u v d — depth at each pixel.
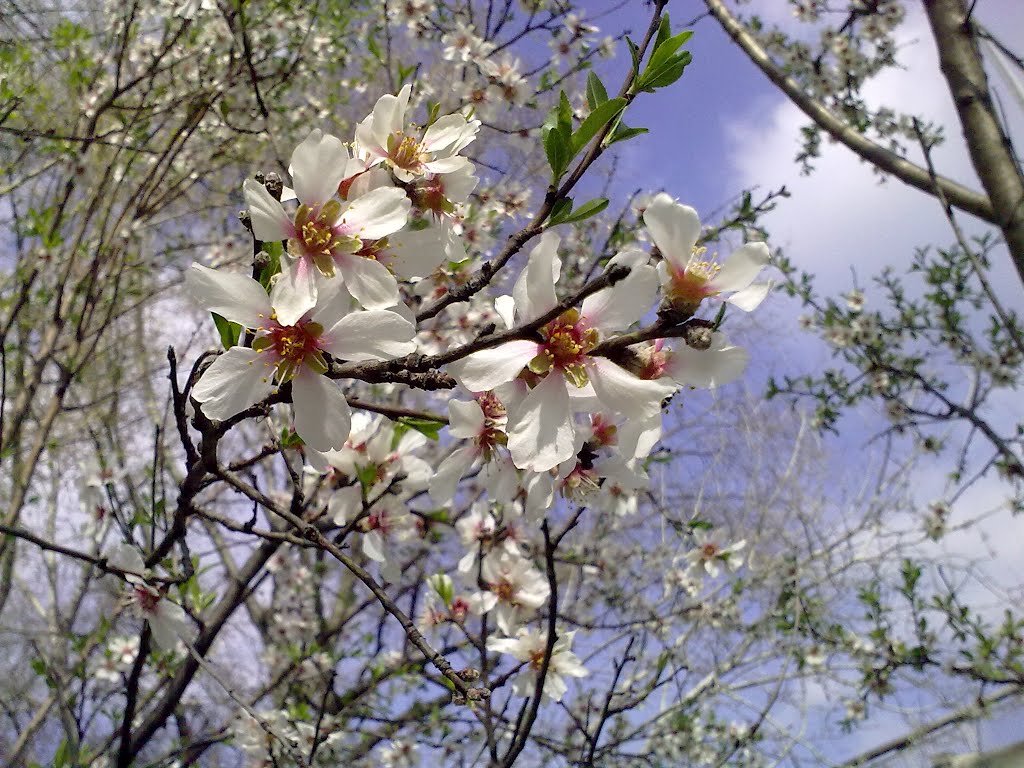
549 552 2.40
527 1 4.43
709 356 1.29
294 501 1.99
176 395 1.56
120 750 2.78
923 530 6.01
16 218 4.29
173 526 1.87
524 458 1.22
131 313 6.18
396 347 1.27
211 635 3.66
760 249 1.20
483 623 2.83
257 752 3.45
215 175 5.80
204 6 3.55
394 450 2.32
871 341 5.56
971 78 3.67
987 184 3.55
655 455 3.04
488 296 4.47
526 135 4.61
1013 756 3.41
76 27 4.54
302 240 1.26
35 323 4.78
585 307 1.28
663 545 5.34
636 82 1.39
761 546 6.22
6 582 4.93
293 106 5.70
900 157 4.25
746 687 5.58
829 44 5.44
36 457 4.00
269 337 1.27
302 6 4.72
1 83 3.87
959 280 5.23
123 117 4.53
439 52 4.82
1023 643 4.98
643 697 3.15
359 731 4.24
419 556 4.92
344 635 6.62
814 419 5.82
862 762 5.10
